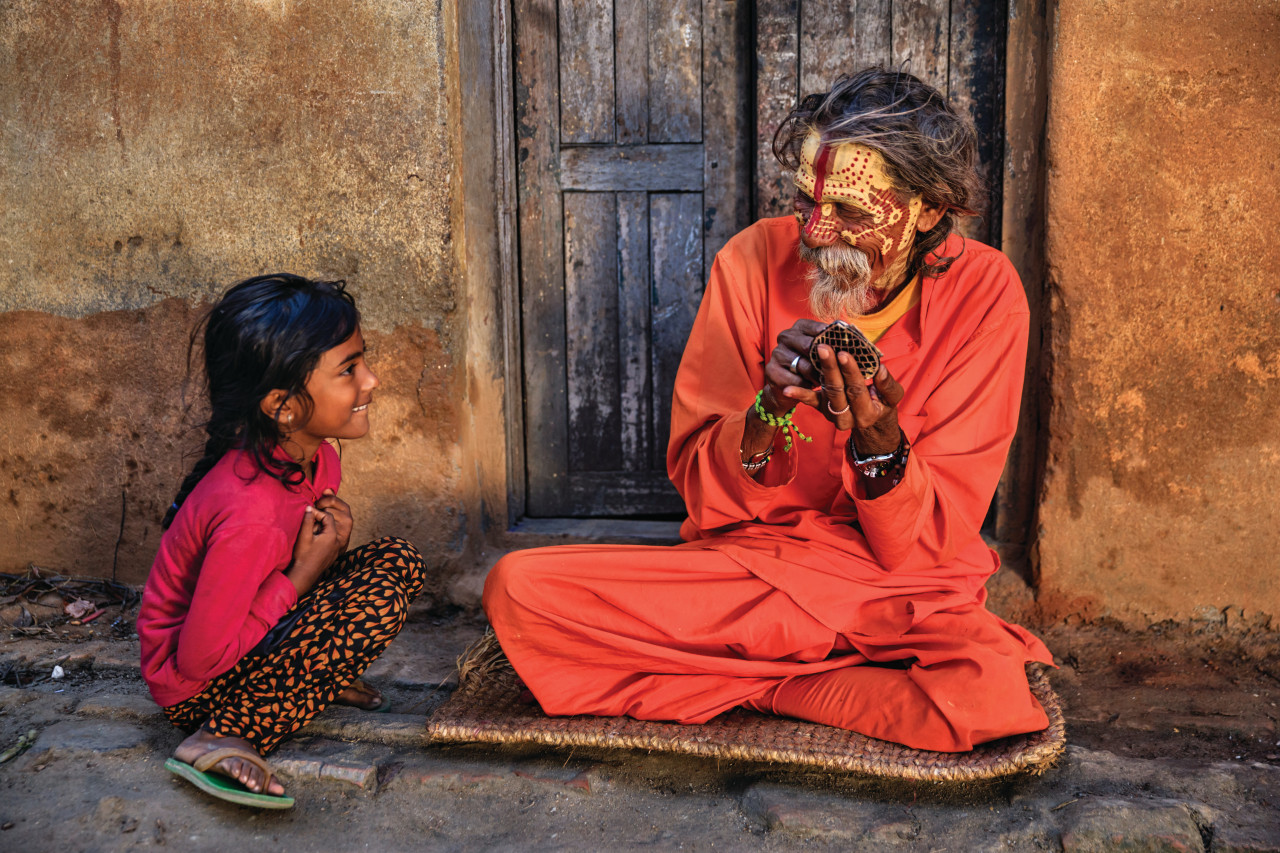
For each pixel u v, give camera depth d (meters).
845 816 1.92
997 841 1.86
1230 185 2.45
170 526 2.04
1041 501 2.68
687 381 2.27
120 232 2.87
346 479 2.90
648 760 2.14
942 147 1.93
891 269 2.08
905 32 2.80
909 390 2.13
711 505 2.16
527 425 3.24
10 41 2.82
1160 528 2.63
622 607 2.10
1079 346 2.57
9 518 3.08
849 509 2.18
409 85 2.68
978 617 2.09
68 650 2.68
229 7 2.71
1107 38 2.44
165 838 1.88
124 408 2.95
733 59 2.97
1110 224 2.51
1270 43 2.38
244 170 2.78
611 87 3.03
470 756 2.16
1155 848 1.83
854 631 2.11
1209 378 2.54
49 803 1.98
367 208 2.75
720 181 3.04
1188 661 2.59
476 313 2.93
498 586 2.12
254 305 1.92
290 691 2.02
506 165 3.03
